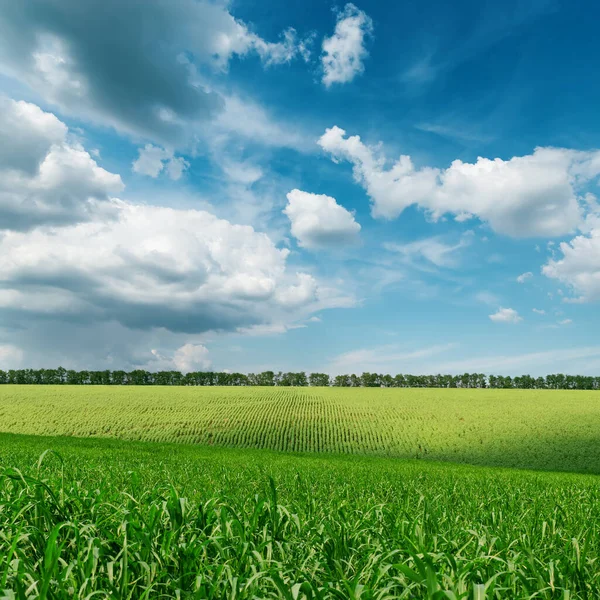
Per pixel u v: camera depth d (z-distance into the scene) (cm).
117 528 306
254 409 5481
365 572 262
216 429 4322
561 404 6066
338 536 320
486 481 992
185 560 271
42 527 308
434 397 7119
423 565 223
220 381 14725
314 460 1992
